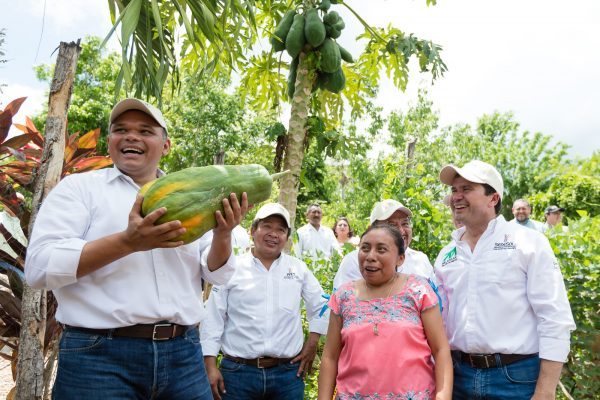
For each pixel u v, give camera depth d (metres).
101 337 2.08
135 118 2.29
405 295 2.73
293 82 5.55
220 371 3.63
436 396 2.57
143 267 2.17
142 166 2.32
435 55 5.89
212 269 2.46
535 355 2.76
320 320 3.86
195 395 2.31
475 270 2.92
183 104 17.27
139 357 2.12
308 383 4.81
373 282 2.80
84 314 2.09
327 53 5.07
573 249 4.37
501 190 3.03
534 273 2.77
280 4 5.78
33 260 2.02
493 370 2.76
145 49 5.14
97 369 2.06
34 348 2.71
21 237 3.43
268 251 3.75
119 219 2.20
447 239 5.37
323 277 5.04
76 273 1.95
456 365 2.93
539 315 2.73
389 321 2.65
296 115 5.18
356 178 16.00
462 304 2.94
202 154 17.86
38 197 2.74
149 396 2.18
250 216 12.55
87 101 19.25
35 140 3.95
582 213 5.14
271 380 3.54
